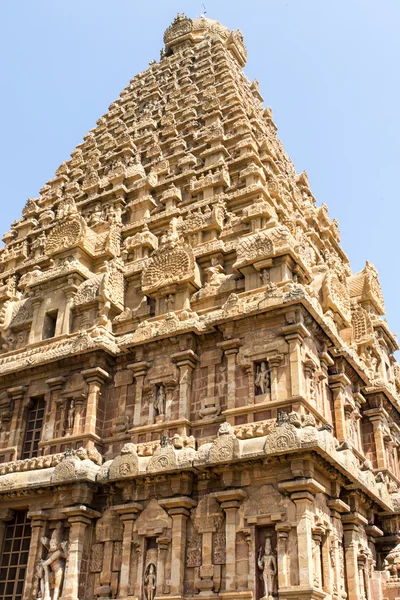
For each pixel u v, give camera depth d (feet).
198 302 93.76
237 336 82.48
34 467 85.61
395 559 83.82
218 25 207.41
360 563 76.89
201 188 118.21
